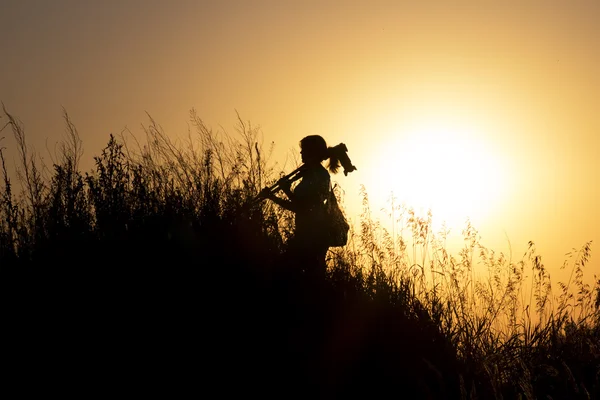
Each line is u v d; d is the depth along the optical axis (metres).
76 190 7.91
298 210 8.47
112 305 6.98
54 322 6.80
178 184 8.47
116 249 7.38
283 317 7.37
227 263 7.57
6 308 6.85
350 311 7.62
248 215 8.24
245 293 7.38
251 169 8.91
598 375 7.43
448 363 7.46
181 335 6.94
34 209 7.79
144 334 6.86
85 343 6.71
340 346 7.35
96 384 6.48
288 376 6.95
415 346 7.55
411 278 8.52
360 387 7.04
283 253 8.17
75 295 7.00
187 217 7.89
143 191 8.02
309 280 7.88
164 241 7.49
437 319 8.01
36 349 6.61
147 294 7.11
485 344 8.03
